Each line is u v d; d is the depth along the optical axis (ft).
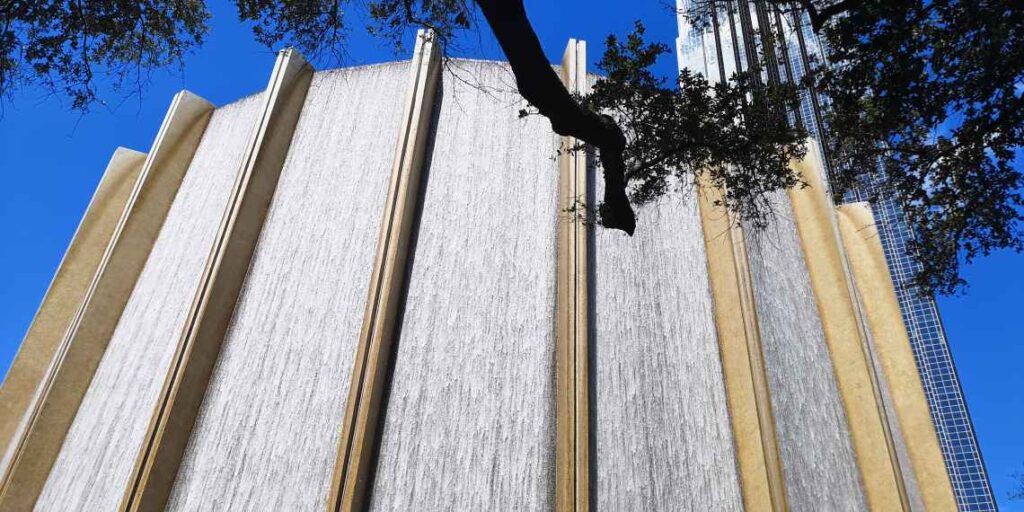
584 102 25.64
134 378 50.57
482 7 14.34
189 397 45.32
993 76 23.00
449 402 45.37
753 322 47.01
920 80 24.20
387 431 43.96
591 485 41.63
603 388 45.68
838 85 25.63
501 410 45.14
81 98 24.84
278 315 50.47
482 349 47.80
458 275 51.60
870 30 24.11
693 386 47.57
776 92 25.71
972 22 22.50
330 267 52.37
